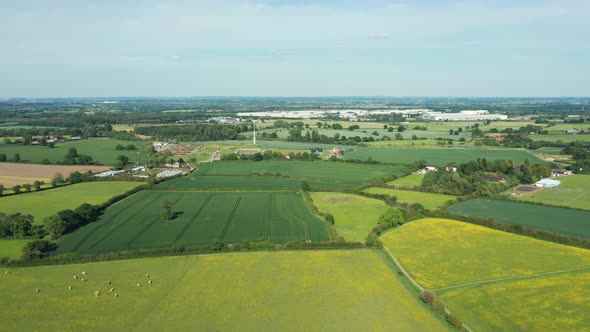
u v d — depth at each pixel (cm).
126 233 10581
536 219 11694
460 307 6925
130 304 6912
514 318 6569
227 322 6366
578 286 7619
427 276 8112
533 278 7975
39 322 6350
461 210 12675
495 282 7825
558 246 9644
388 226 11006
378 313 6681
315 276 8050
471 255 9156
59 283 7712
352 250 9469
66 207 12769
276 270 8319
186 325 6275
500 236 10344
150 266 8506
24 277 7962
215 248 9294
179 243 9888
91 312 6650
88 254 9075
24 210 12431
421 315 6644
